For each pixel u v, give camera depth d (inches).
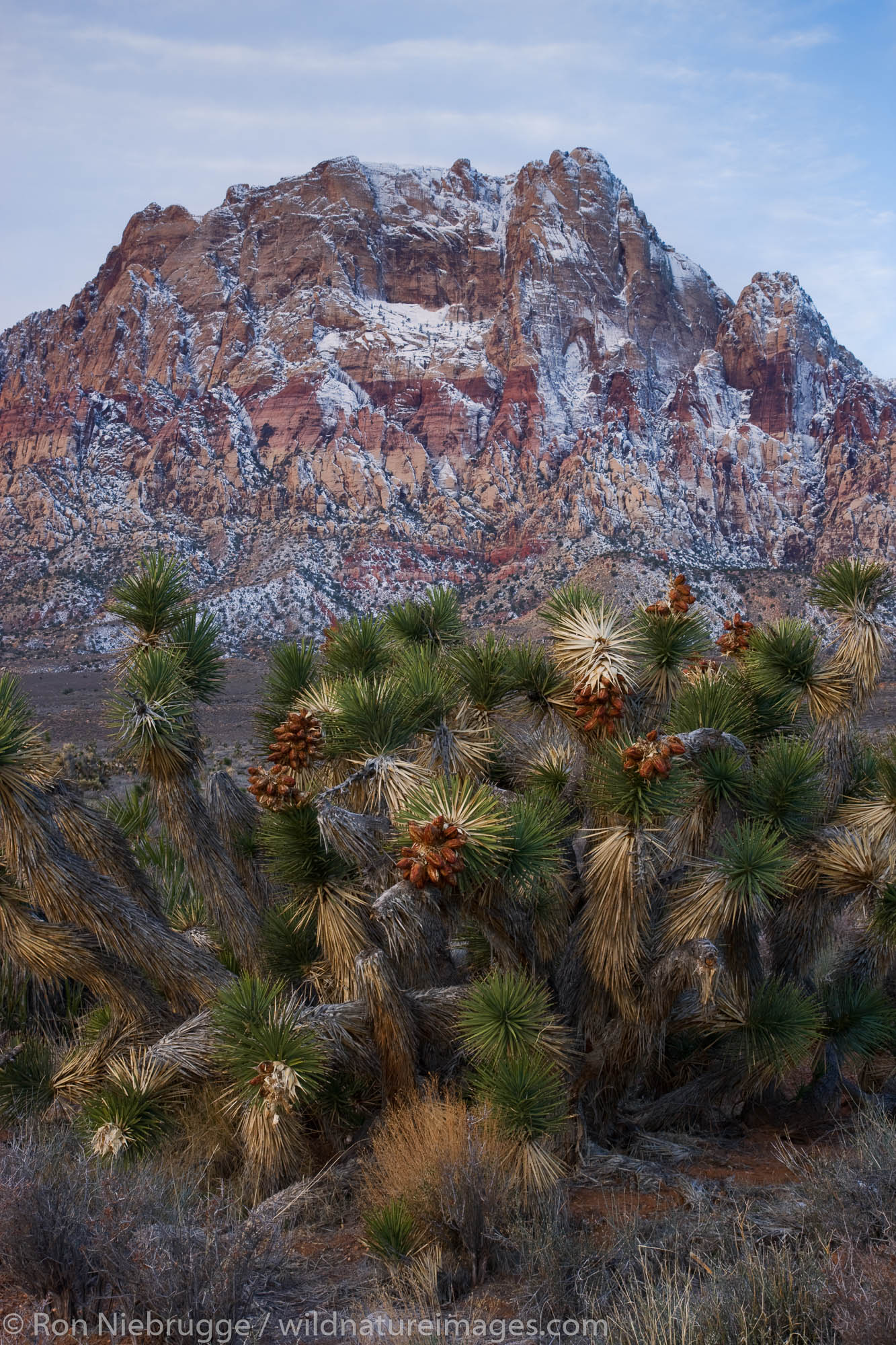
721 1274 160.4
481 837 195.5
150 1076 226.1
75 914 230.1
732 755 234.5
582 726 238.1
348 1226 205.9
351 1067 223.0
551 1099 199.6
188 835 252.2
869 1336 136.3
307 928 256.8
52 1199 172.1
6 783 219.3
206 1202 193.3
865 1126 231.0
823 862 250.1
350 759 233.5
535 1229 180.7
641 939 220.8
